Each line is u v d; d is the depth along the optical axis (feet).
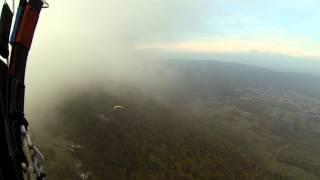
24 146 16.46
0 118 16.46
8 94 16.43
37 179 16.70
